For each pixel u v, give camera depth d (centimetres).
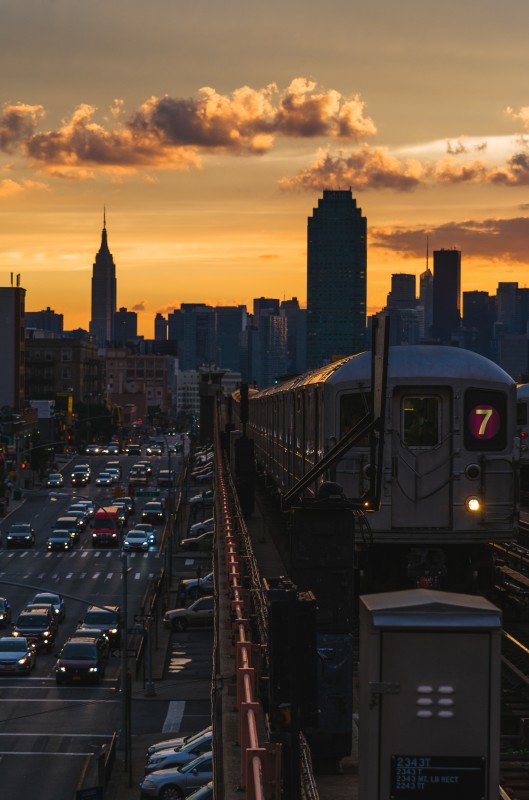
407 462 2464
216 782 1475
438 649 892
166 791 4422
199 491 16975
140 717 6125
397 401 2472
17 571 10362
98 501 15125
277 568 3309
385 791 890
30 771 5159
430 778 888
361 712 924
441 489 2466
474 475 2464
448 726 890
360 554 2562
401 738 891
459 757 889
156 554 11544
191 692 6619
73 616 8575
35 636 7481
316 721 1091
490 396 2472
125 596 5531
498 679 889
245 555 2714
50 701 6369
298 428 3256
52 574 10238
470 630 889
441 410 2472
